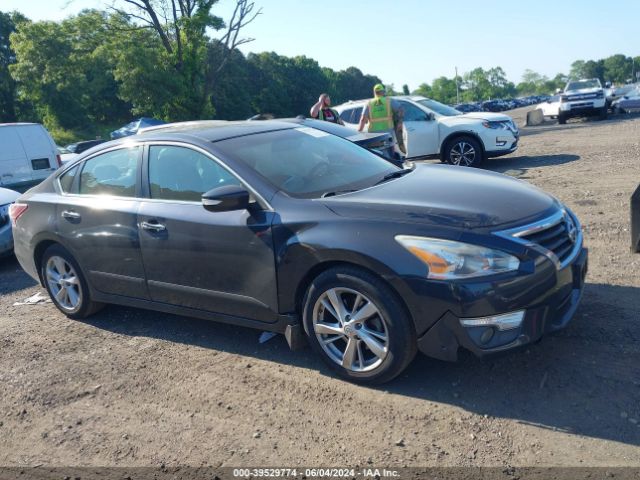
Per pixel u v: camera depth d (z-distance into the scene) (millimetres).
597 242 5859
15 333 5098
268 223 3727
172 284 4312
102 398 3818
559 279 3338
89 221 4715
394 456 2932
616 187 8281
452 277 3156
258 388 3732
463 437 3025
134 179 4527
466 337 3191
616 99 25188
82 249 4824
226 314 4129
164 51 34406
